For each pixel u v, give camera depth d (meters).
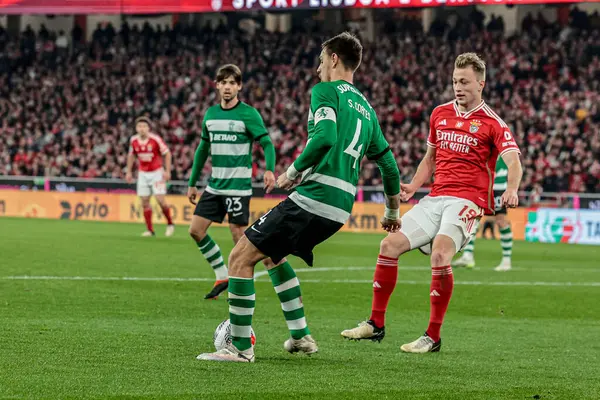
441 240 21.19
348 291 33.31
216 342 19.00
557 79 97.88
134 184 80.75
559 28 103.56
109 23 114.19
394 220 20.23
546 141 91.19
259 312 26.89
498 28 103.88
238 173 30.09
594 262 50.75
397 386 16.12
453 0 85.44
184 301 28.77
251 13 119.38
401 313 28.09
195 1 93.44
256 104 103.75
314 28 111.06
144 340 20.38
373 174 86.31
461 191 21.73
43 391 14.73
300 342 19.33
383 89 100.81
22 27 122.56
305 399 14.77
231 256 18.19
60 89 109.50
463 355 20.27
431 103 98.75
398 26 111.06
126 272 37.06
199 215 30.08
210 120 30.02
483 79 21.92
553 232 71.12
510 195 20.75
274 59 108.00
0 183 85.69
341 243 60.69
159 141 59.91
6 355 17.91
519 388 16.36
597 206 70.44
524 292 34.94
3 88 111.06
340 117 17.75
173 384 15.59
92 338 20.38
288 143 95.50
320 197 17.62
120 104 107.25
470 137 21.78
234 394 14.92
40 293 29.02
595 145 87.81
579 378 17.62
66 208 82.75
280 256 18.00
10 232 60.09
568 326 26.27
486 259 51.53
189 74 108.19
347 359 19.06
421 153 92.88
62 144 101.50
